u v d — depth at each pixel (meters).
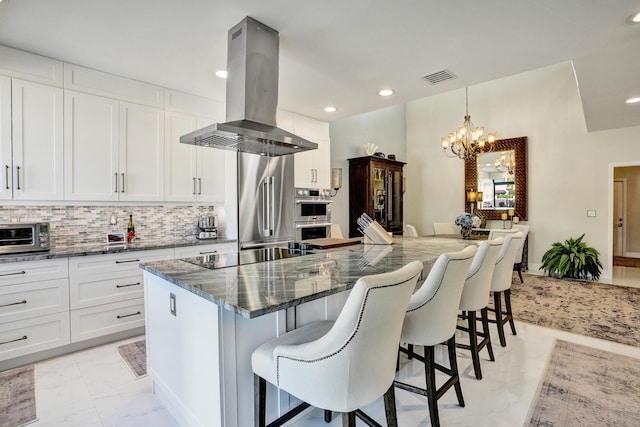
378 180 6.09
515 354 2.70
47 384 2.21
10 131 2.51
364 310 1.11
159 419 1.85
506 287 2.83
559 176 5.88
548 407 1.97
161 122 3.33
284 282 1.53
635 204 7.53
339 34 2.32
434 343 1.71
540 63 2.79
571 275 5.49
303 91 3.48
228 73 2.30
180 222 3.83
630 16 2.08
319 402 1.20
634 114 4.37
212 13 2.06
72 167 2.80
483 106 6.69
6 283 2.36
